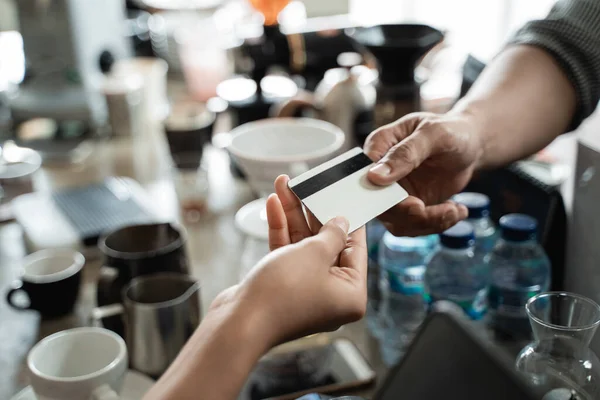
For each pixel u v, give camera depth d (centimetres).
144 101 146
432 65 137
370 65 128
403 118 73
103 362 69
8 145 136
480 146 76
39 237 103
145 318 73
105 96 142
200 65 151
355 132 115
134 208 112
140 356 74
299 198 58
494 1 190
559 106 82
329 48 133
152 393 41
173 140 111
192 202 113
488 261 79
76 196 117
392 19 213
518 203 86
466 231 75
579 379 53
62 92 140
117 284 81
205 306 88
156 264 82
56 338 69
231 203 119
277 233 54
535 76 81
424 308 82
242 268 91
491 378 33
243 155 92
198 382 41
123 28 156
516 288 76
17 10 137
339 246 51
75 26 138
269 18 131
